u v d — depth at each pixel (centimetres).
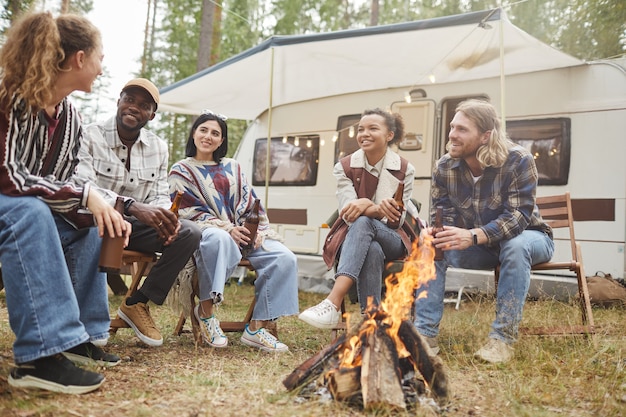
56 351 215
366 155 377
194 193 364
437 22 519
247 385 250
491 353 322
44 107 228
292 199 700
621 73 552
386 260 358
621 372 290
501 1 1327
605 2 1059
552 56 563
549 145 575
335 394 227
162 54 1578
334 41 575
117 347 318
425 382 235
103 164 334
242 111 776
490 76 602
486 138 350
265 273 346
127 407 210
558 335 362
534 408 234
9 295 215
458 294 574
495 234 337
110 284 549
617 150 548
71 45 232
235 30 1348
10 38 223
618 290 523
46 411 197
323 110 691
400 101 645
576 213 559
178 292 344
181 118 1391
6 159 217
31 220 215
